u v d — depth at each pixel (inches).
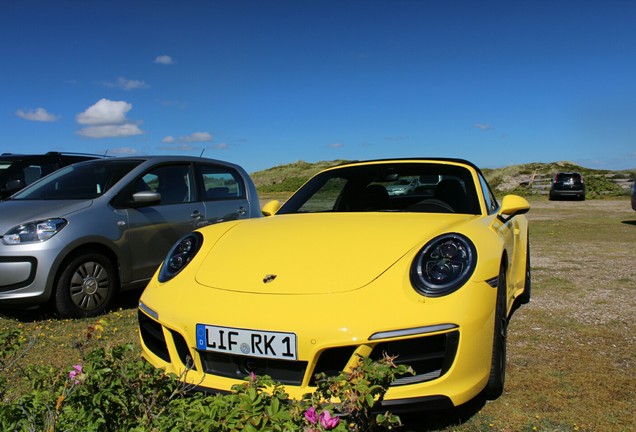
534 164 1792.6
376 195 150.3
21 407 73.6
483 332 95.3
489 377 104.3
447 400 90.2
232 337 93.6
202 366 98.3
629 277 235.3
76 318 182.9
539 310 178.2
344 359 89.7
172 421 67.9
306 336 89.1
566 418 100.0
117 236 192.7
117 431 72.5
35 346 149.9
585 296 197.6
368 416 76.6
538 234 443.8
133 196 197.0
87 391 72.2
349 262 101.7
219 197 239.9
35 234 175.3
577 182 1114.1
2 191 255.9
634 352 134.9
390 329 88.4
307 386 90.0
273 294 97.0
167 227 210.8
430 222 119.3
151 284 116.0
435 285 94.0
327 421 62.3
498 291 107.3
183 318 99.0
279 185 1823.3
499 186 1530.5
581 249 341.1
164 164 221.8
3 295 173.5
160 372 80.4
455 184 146.4
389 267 99.0
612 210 772.6
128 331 164.7
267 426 63.1
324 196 157.1
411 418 101.7
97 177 207.8
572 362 128.6
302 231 120.0
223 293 100.9
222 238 124.8
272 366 92.8
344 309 90.8
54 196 201.8
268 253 110.5
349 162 172.9
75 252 182.9
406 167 155.3
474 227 114.2
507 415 101.8
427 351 90.7
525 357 132.9
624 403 105.8
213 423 63.2
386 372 73.4
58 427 70.1
